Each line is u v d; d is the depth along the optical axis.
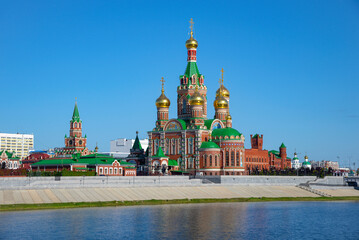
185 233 134.00
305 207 193.75
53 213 160.38
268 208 187.25
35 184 184.75
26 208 167.75
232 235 133.12
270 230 141.12
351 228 146.00
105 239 125.69
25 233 130.00
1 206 166.50
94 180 197.88
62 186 188.88
